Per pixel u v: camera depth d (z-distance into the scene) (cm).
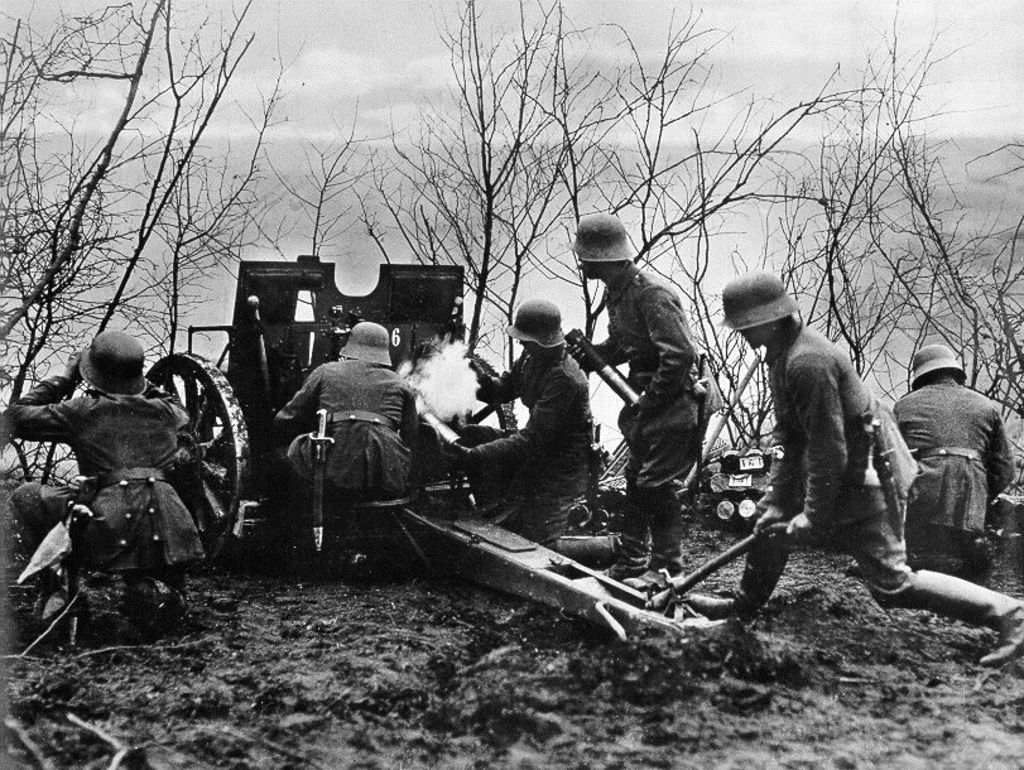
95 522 476
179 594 499
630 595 496
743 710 406
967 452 620
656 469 555
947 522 611
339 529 600
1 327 621
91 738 371
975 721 401
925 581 459
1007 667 453
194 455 580
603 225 561
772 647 443
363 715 401
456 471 636
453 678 441
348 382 596
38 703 394
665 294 549
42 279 620
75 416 486
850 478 456
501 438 656
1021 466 779
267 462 614
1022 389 849
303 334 659
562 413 613
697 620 475
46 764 351
